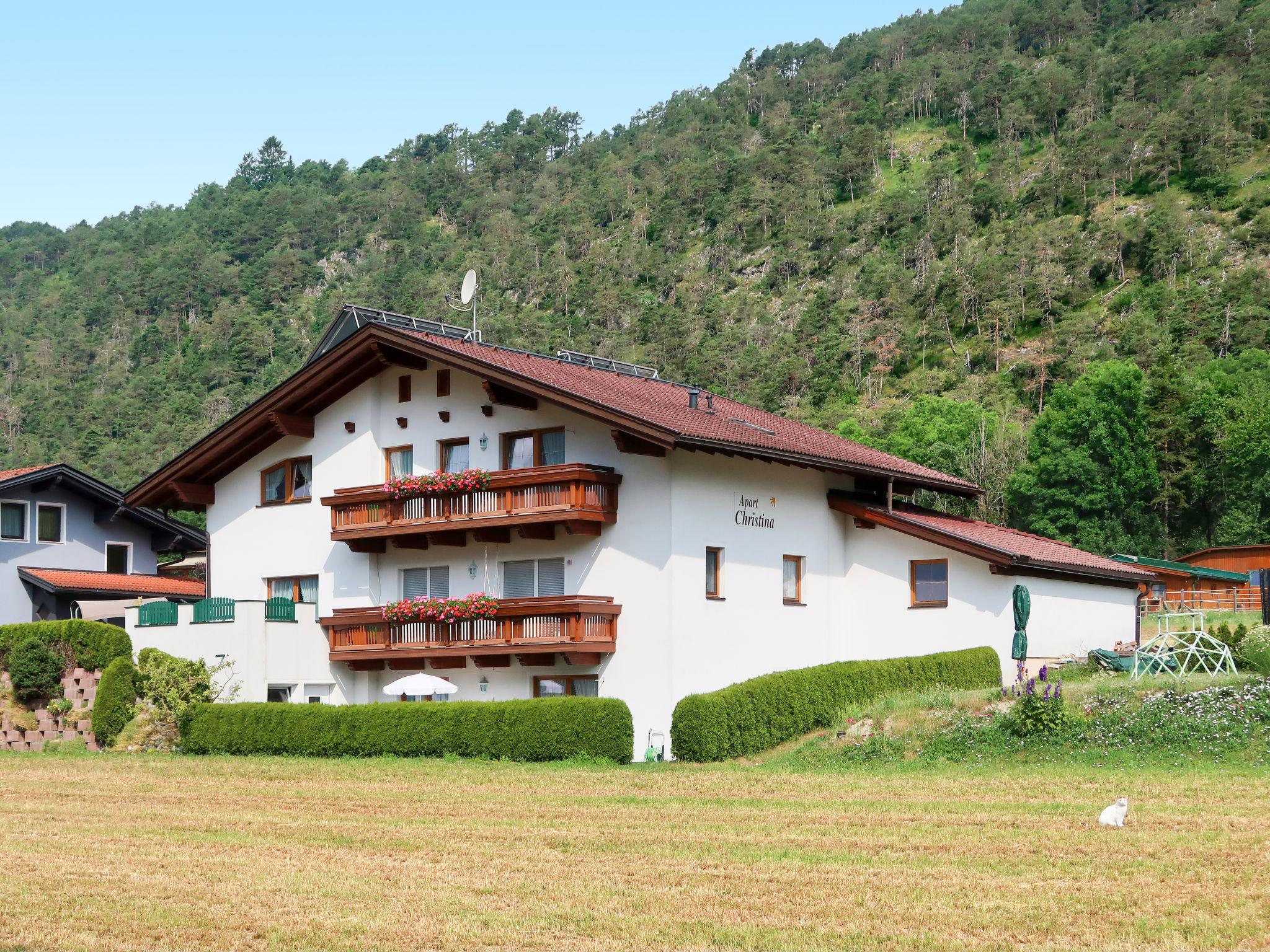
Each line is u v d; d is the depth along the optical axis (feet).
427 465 114.42
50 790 84.23
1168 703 79.82
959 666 105.81
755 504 109.40
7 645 119.03
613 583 103.30
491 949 41.29
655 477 101.86
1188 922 41.68
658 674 100.17
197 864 55.83
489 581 110.32
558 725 88.89
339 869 54.08
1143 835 55.57
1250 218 615.16
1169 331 492.13
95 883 52.01
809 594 114.42
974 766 77.82
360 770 88.02
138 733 109.29
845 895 47.06
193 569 181.37
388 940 42.55
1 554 139.95
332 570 119.14
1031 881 48.32
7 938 43.86
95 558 150.00
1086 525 308.40
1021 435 348.79
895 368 596.29
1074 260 615.57
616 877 51.11
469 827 64.34
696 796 72.43
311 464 122.01
